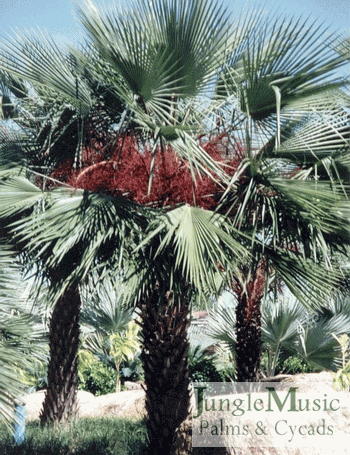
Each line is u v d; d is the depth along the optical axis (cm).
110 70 594
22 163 683
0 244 628
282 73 530
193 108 604
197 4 529
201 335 1048
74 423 810
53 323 840
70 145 690
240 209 564
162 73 549
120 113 677
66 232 539
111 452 650
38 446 670
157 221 529
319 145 557
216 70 607
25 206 603
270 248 576
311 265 564
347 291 735
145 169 606
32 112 728
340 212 531
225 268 542
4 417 531
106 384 1174
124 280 559
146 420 617
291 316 927
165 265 569
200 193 589
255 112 567
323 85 532
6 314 595
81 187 620
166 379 599
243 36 606
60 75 645
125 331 1134
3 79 754
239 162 576
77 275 570
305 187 523
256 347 827
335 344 907
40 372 1027
